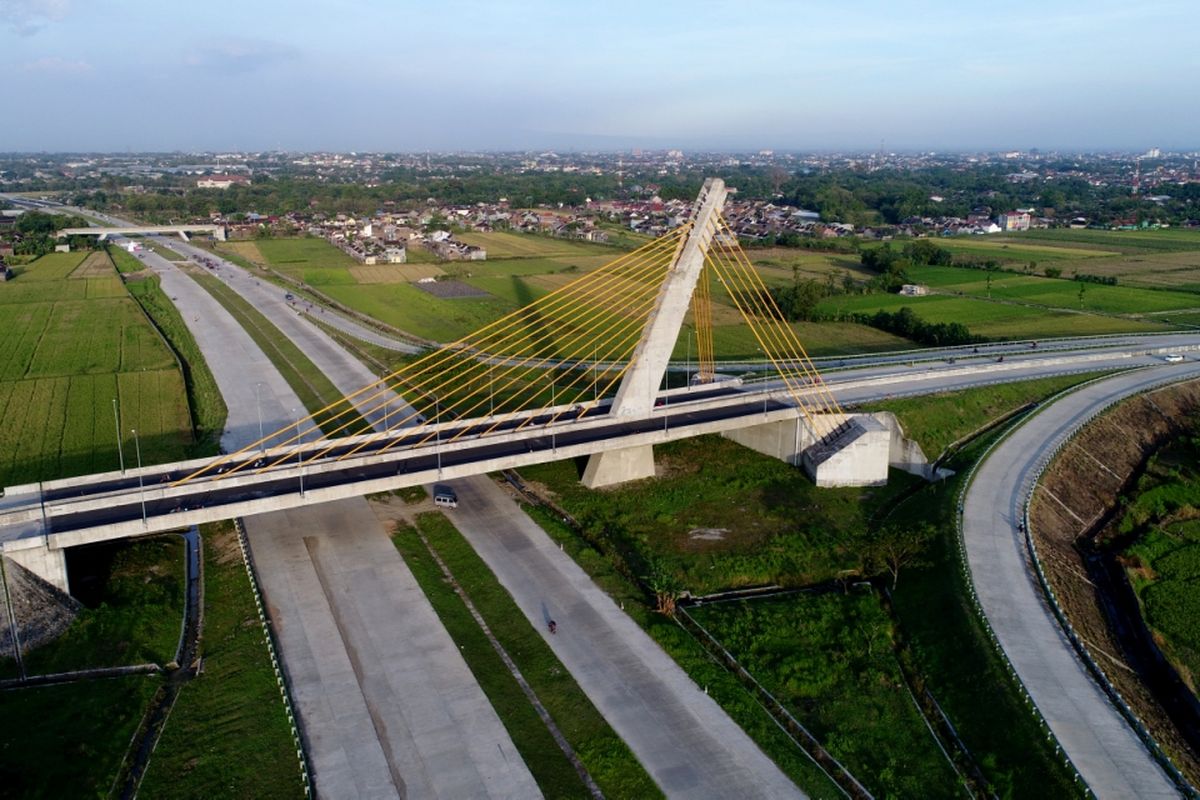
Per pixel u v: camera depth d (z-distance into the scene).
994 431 96.56
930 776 47.09
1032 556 67.56
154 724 49.34
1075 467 87.94
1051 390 108.94
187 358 129.50
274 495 66.88
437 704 50.78
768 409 93.00
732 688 53.44
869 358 126.62
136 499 64.81
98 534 59.94
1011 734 48.62
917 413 97.50
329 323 154.88
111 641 56.50
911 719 52.00
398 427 96.56
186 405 106.06
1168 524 80.06
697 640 59.00
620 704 51.34
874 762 48.12
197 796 43.25
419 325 154.25
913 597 64.56
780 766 46.81
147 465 85.00
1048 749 46.69
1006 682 52.09
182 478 71.19
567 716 50.06
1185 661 59.81
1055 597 62.03
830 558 71.88
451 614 60.44
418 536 72.56
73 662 54.22
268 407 106.12
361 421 100.81
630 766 46.09
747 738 48.97
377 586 64.00
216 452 89.38
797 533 75.94
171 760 45.81
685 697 52.28
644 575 67.44
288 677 53.19
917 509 79.19
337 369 123.81
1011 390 107.12
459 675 53.59
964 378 111.19
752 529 76.94
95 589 62.78
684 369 121.69
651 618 60.84
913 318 145.75
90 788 43.66
